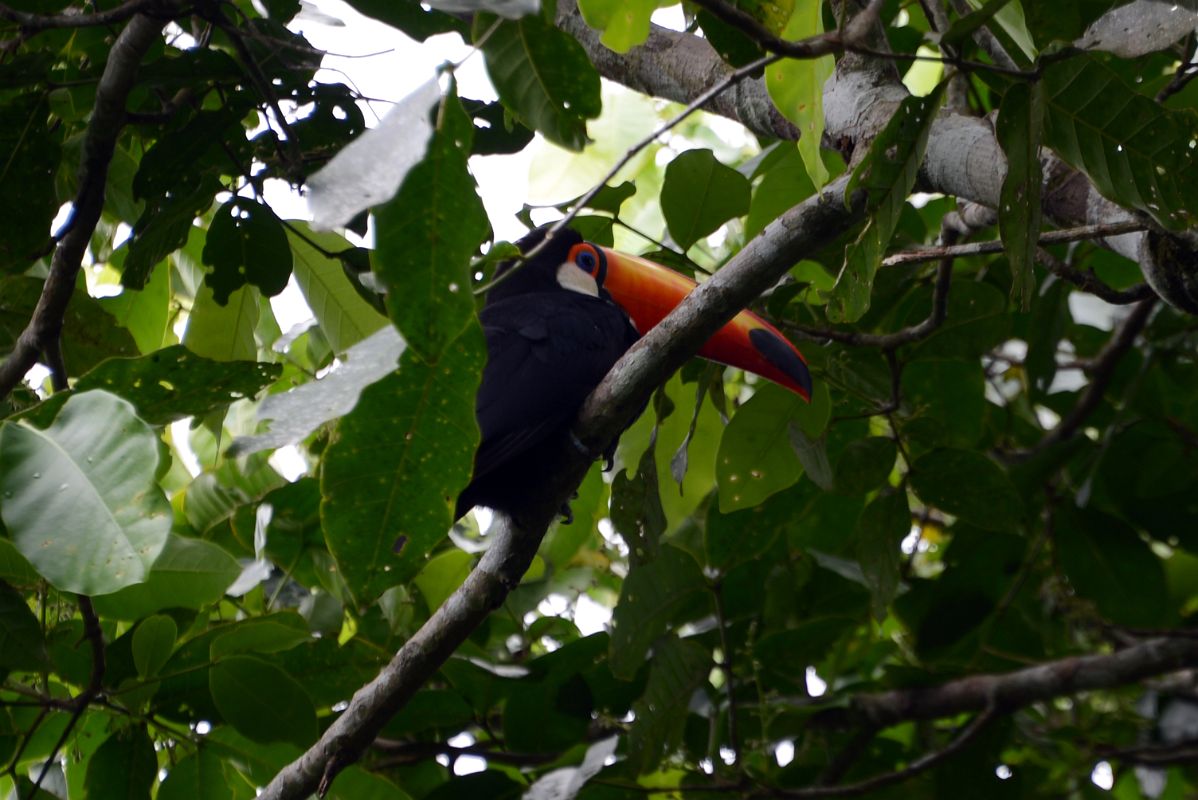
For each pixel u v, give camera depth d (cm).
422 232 471
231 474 1068
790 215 694
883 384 1021
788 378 898
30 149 806
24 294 927
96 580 538
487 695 1027
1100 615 1220
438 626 791
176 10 707
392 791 848
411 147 443
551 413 863
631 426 991
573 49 552
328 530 559
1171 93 789
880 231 630
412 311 480
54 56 793
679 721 972
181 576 870
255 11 875
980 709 1177
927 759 1142
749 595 1073
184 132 797
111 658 858
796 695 1102
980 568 1204
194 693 886
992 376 1324
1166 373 1234
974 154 711
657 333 750
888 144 589
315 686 977
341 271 909
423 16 738
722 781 1031
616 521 857
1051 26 616
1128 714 1477
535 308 940
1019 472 1162
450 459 546
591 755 891
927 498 981
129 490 554
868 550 986
